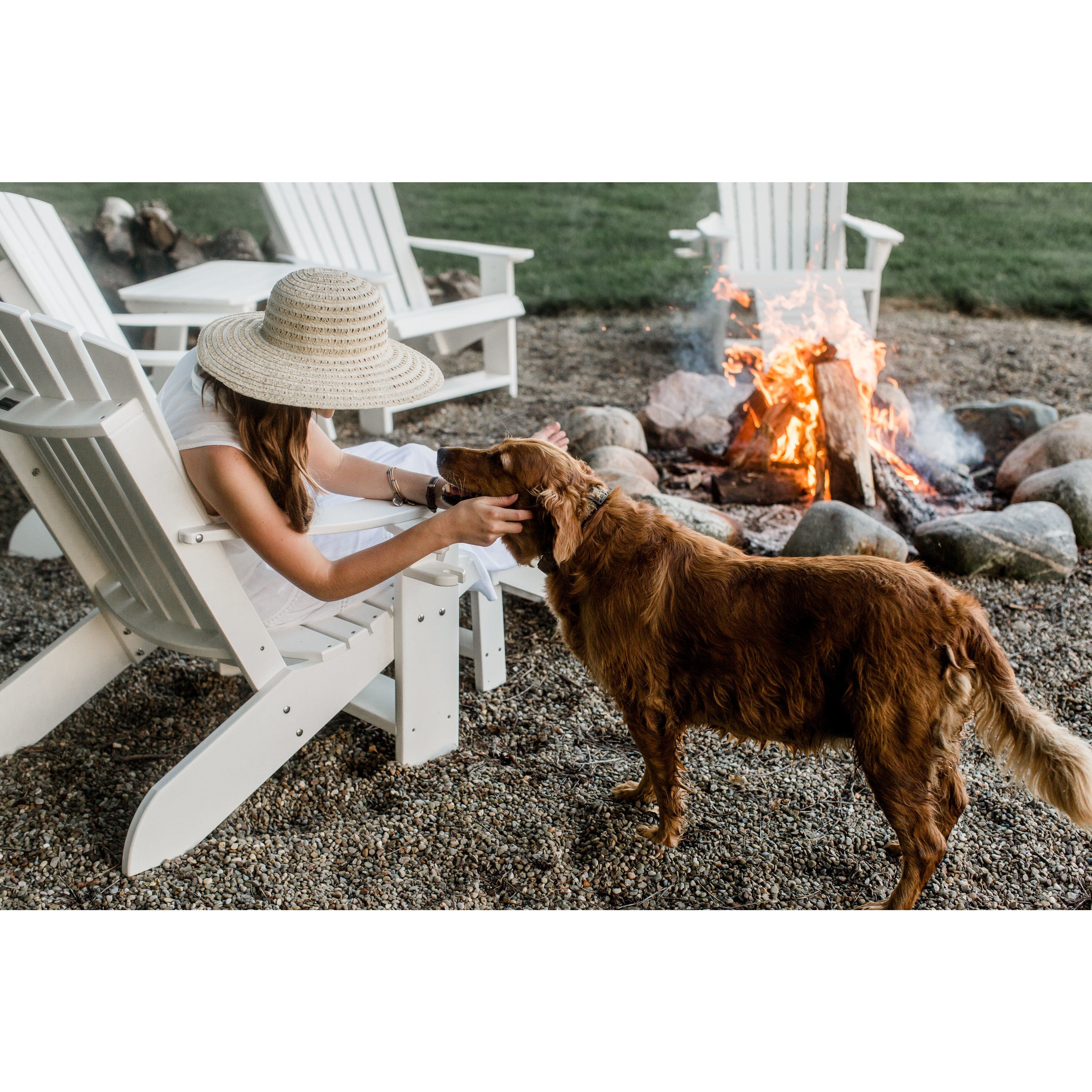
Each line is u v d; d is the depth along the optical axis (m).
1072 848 2.41
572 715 2.96
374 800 2.59
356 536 2.66
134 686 3.05
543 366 5.96
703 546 2.28
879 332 6.25
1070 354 5.79
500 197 8.84
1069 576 3.62
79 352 1.99
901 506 3.98
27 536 3.91
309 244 5.37
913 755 2.04
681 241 7.90
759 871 2.36
